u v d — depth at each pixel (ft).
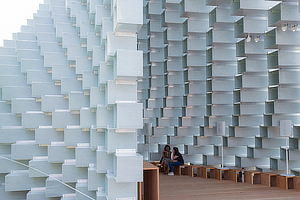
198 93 26.58
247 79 21.77
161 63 28.99
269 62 19.08
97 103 13.70
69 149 15.08
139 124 11.57
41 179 16.06
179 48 26.66
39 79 17.63
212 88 24.18
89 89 14.67
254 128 23.84
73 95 14.97
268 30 19.29
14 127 16.92
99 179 13.38
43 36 19.66
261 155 22.76
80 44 17.02
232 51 22.82
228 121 25.76
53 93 16.80
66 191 15.03
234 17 20.52
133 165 11.46
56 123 15.07
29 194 15.35
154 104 30.17
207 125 25.95
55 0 22.17
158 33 27.53
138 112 11.57
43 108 15.67
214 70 23.58
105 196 12.59
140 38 28.81
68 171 14.55
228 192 18.62
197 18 23.16
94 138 13.53
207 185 21.02
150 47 27.73
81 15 17.42
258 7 17.72
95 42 15.43
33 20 22.75
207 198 16.98
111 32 12.23
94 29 16.40
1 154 16.87
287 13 16.28
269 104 20.99
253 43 20.03
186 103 27.35
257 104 23.08
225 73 23.67
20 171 16.46
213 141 27.09
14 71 19.48
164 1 23.70
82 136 14.65
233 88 24.40
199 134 28.43
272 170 22.52
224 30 21.71
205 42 24.43
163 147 29.78
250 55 20.66
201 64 25.13
